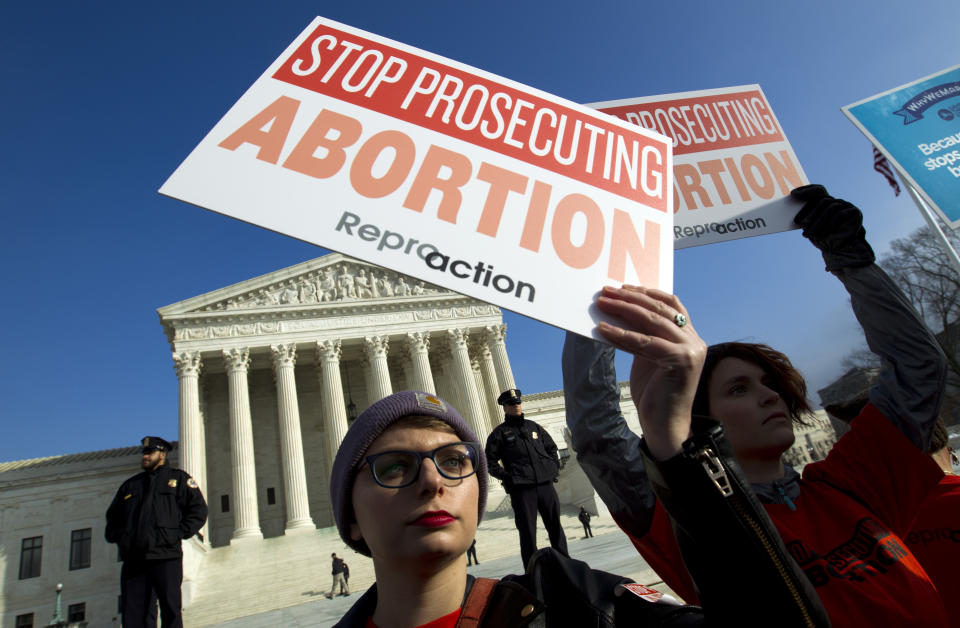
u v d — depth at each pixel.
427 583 1.97
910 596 2.30
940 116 5.59
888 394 3.00
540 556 2.19
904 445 2.84
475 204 1.97
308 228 1.82
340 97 2.08
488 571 18.16
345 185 1.91
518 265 1.88
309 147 1.95
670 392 1.66
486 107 2.22
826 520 2.64
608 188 2.18
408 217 1.90
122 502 7.31
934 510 3.40
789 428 2.81
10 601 41.88
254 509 40.28
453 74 2.26
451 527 1.96
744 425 2.82
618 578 2.04
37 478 45.38
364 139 2.00
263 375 52.66
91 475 46.34
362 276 51.62
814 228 3.57
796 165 4.51
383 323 49.38
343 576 27.34
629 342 1.70
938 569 3.27
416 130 2.07
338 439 43.88
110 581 43.94
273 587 30.78
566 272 1.91
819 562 2.39
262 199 1.83
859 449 2.96
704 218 4.30
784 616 1.49
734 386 2.93
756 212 4.28
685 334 1.71
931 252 34.00
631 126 2.42
